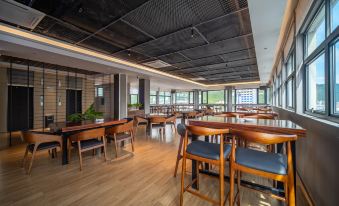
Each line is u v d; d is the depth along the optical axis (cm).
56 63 493
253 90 1295
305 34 288
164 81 941
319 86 228
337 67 180
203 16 278
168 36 357
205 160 171
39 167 297
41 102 684
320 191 179
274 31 303
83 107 821
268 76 818
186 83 1045
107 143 452
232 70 721
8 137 531
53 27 312
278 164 142
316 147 192
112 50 448
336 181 145
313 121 203
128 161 326
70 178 255
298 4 279
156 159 337
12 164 309
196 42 393
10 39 313
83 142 310
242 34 350
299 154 267
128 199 202
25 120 660
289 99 430
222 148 164
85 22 296
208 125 224
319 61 229
